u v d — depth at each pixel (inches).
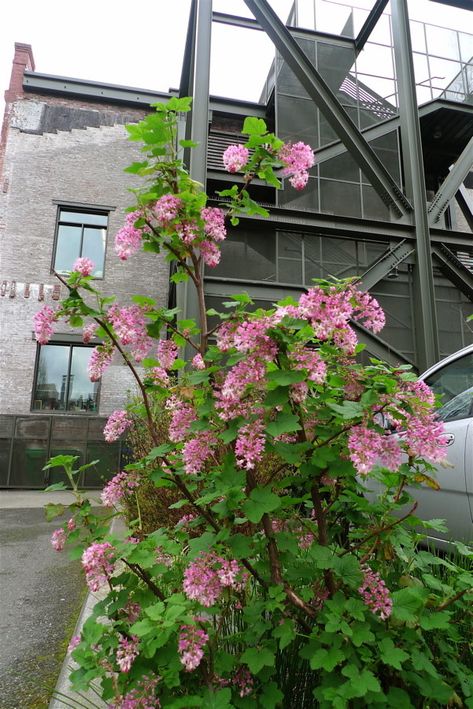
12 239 457.1
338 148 398.3
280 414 55.7
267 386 55.8
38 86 492.1
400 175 397.1
